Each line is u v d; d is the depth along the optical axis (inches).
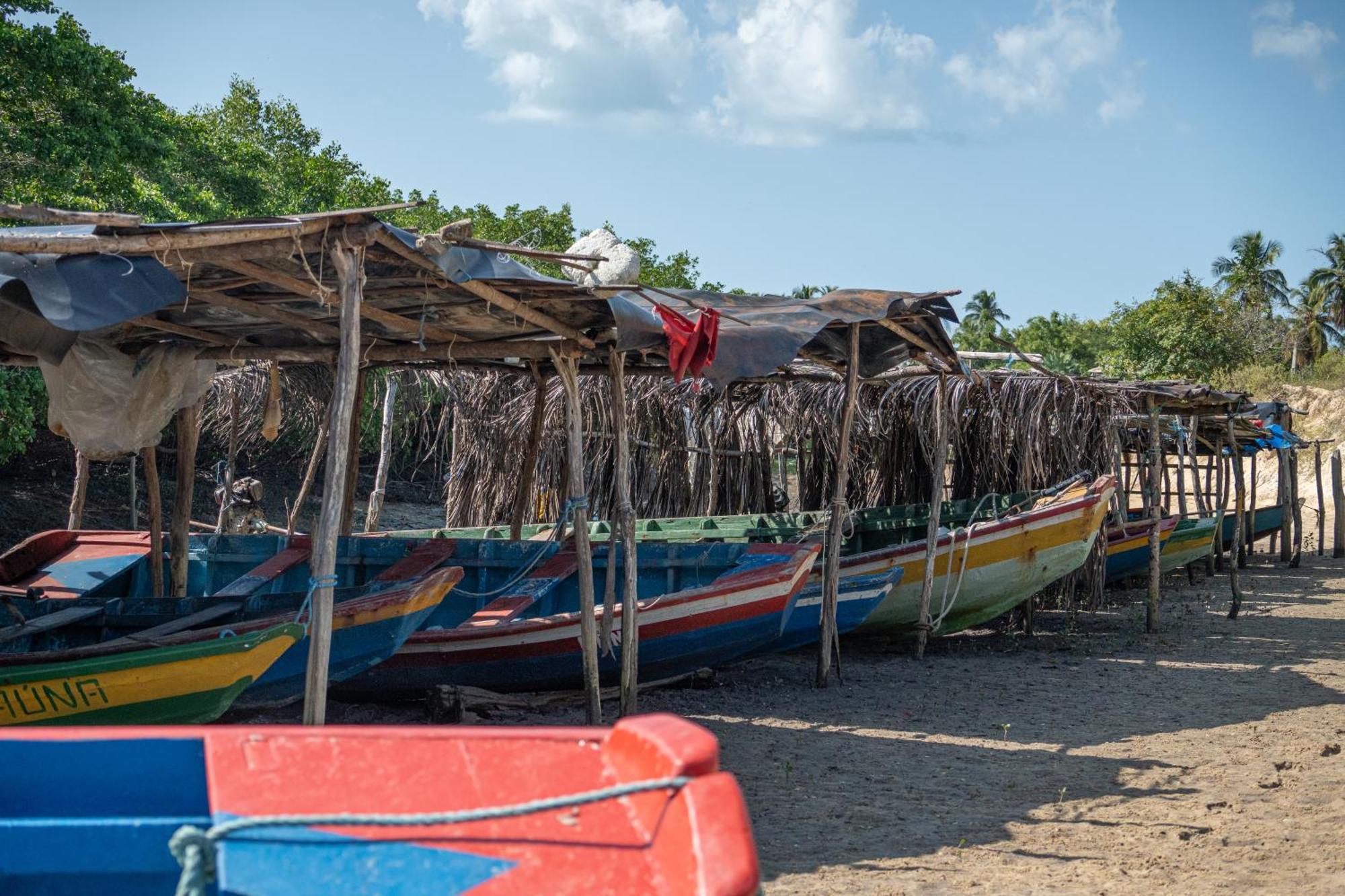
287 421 597.0
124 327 307.3
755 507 612.4
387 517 930.7
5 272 177.3
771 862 225.5
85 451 308.3
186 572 370.0
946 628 491.5
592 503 590.6
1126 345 1796.3
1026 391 534.0
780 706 379.6
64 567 401.1
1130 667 458.9
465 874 113.0
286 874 111.5
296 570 402.3
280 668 279.4
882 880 215.2
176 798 123.5
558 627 344.8
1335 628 573.3
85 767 121.5
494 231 1045.8
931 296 361.7
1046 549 474.0
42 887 116.6
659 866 108.9
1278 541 1167.0
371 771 120.1
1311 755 318.0
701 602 355.6
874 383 550.6
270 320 303.6
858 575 454.6
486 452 613.6
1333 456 1028.5
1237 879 215.9
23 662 240.7
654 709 369.7
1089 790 282.5
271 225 201.8
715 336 287.0
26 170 574.6
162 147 625.3
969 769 302.2
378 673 355.3
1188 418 813.2
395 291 271.1
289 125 1195.3
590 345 329.7
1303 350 2237.9
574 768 120.6
